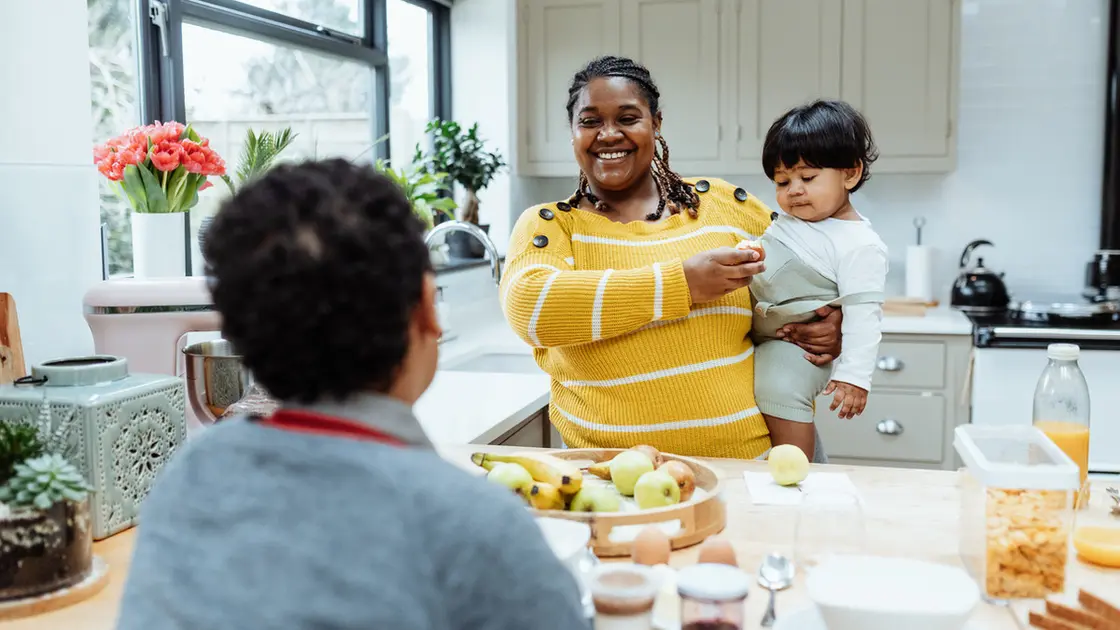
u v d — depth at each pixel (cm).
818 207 180
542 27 390
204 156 195
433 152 366
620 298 150
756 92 375
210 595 61
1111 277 355
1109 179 374
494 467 128
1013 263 396
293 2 302
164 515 67
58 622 105
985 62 390
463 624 62
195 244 255
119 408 130
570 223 168
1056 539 103
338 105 330
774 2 370
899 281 406
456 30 394
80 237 175
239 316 65
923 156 365
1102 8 379
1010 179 393
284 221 65
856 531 108
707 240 170
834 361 182
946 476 148
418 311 71
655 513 116
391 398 70
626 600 88
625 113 164
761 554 116
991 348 321
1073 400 131
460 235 375
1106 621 92
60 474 110
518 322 156
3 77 159
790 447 142
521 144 398
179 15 245
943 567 96
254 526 62
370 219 66
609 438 163
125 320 161
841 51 367
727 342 167
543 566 63
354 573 60
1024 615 100
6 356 147
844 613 88
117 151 191
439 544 62
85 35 175
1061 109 386
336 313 64
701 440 162
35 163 165
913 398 344
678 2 378
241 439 67
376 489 63
